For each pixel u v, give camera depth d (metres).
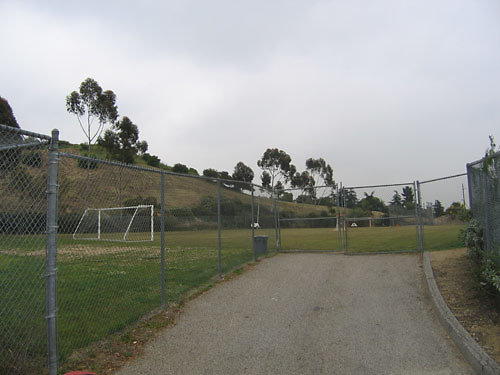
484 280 4.96
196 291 6.68
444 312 4.93
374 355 4.00
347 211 11.99
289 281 7.51
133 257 9.80
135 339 4.51
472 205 6.53
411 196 10.92
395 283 6.99
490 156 5.23
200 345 4.39
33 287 4.15
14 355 3.52
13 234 3.49
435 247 10.28
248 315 5.48
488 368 3.30
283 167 58.88
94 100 31.52
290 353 4.14
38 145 3.56
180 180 17.31
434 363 3.74
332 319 5.22
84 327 4.70
